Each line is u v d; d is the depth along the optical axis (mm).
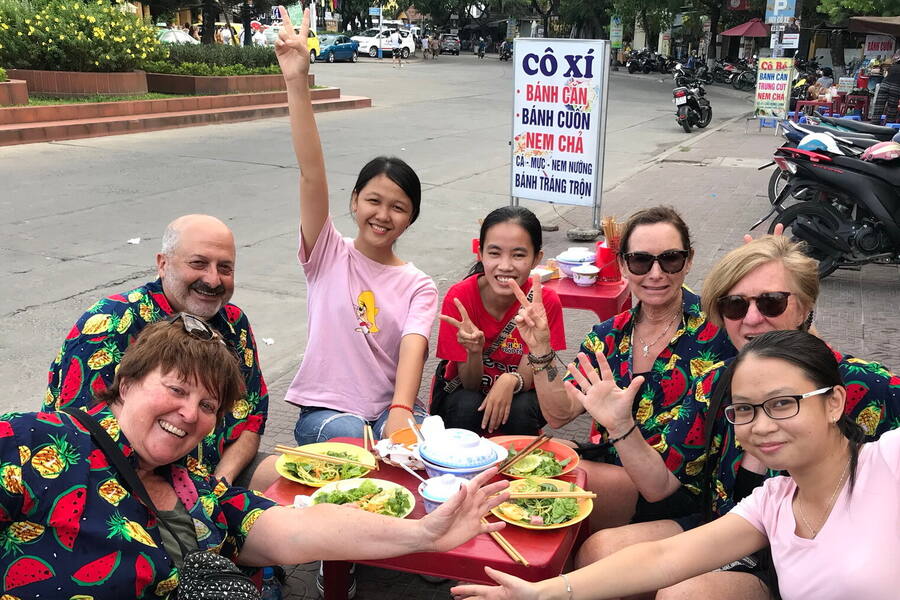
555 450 1826
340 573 1776
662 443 1719
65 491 1151
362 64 23344
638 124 11883
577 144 5168
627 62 26234
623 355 1920
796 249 1571
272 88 12141
